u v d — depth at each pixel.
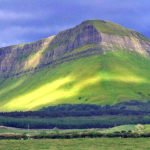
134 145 136.50
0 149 130.50
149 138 158.25
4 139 165.38
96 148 130.62
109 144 140.62
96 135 169.25
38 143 147.50
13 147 136.00
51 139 163.50
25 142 151.38
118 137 164.50
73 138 165.88
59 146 137.50
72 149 128.75
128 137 163.62
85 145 139.12
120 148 129.62
